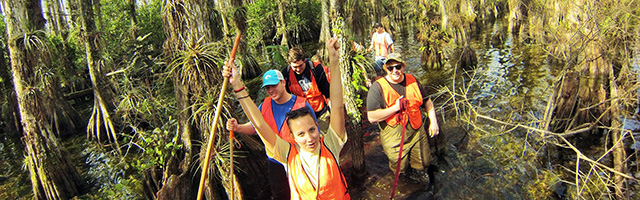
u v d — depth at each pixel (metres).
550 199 3.85
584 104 4.85
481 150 4.94
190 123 4.20
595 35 4.41
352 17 8.48
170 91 8.23
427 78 8.95
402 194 4.18
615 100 4.20
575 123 4.90
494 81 7.90
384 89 4.02
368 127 6.11
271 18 20.69
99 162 6.15
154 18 13.92
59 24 14.95
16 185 5.70
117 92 7.66
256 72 11.23
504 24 17.98
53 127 7.30
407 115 4.05
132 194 4.97
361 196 4.24
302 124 2.56
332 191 2.72
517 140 5.05
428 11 10.68
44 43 4.93
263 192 4.25
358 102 4.53
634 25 4.31
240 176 4.02
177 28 3.87
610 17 4.23
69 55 9.51
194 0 3.81
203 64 3.72
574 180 4.10
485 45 12.69
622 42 4.40
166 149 4.52
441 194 4.11
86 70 10.74
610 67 4.55
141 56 7.24
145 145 5.57
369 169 4.77
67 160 5.19
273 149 2.80
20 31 4.79
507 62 9.53
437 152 4.90
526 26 12.10
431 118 4.15
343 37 4.56
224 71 2.61
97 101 6.91
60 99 7.42
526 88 7.16
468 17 15.34
